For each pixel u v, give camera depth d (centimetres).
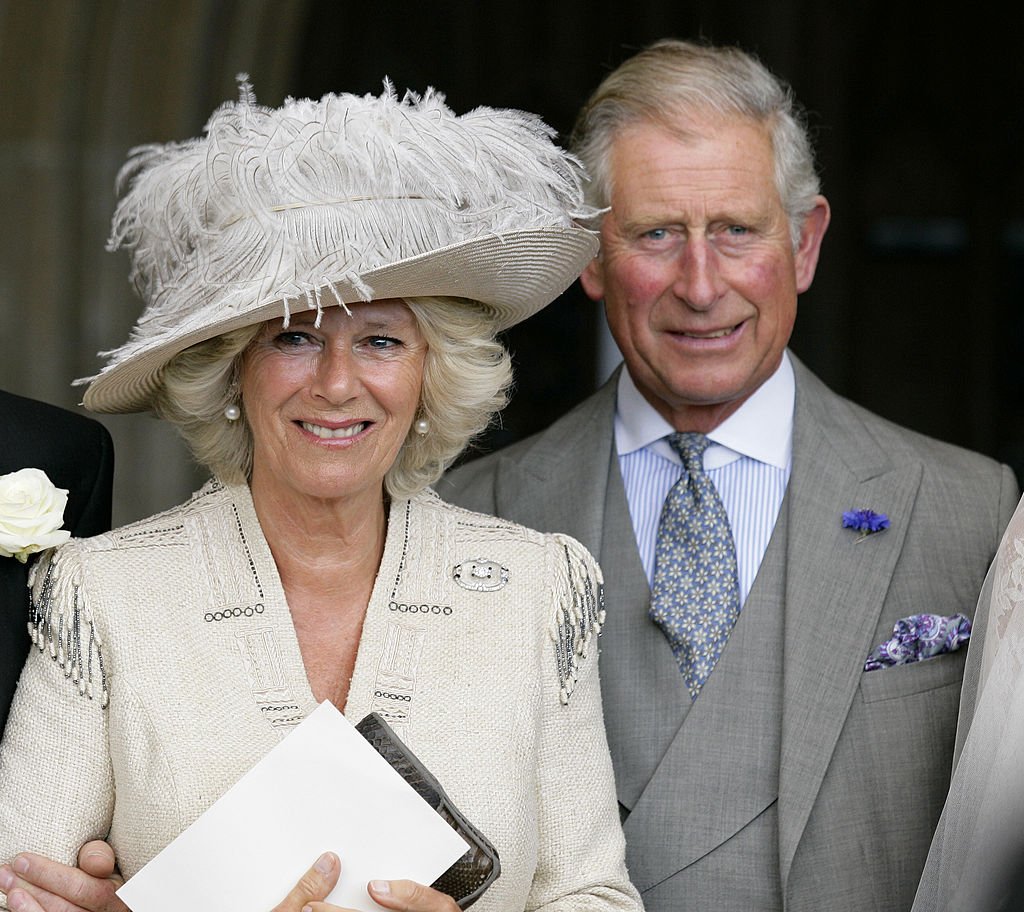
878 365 918
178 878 232
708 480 326
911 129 911
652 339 324
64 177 617
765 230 320
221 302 241
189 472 654
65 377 621
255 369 255
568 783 269
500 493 349
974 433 917
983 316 916
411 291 250
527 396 895
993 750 239
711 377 319
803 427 328
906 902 300
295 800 235
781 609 312
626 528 331
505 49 878
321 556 264
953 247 919
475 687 260
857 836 300
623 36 886
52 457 281
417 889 229
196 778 246
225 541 263
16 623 260
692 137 316
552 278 271
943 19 903
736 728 307
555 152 269
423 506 278
